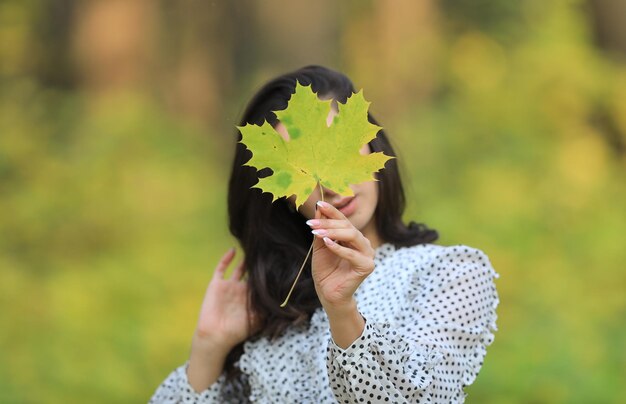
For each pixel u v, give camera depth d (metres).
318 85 2.33
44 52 9.09
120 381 5.73
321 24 9.34
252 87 9.21
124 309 6.44
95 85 9.02
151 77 9.13
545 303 5.93
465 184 7.43
